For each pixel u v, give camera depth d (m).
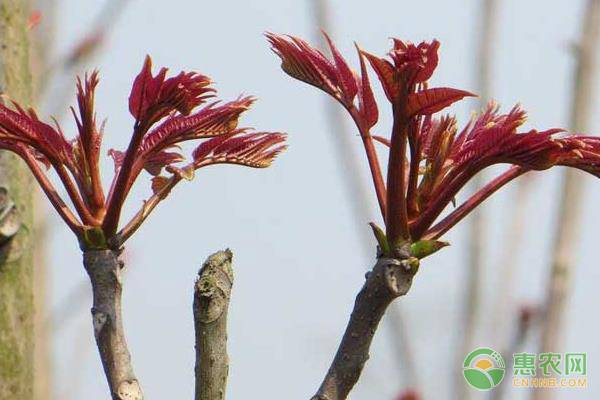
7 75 2.56
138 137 2.33
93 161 2.36
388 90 2.29
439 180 2.34
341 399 2.33
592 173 2.33
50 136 2.34
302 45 2.36
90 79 2.35
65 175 2.35
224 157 2.39
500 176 2.34
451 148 2.34
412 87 2.29
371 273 2.33
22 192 2.52
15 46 2.56
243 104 2.36
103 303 2.35
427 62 2.28
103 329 2.35
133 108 2.32
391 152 2.31
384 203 2.34
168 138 2.36
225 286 2.33
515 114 2.32
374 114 2.35
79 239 2.35
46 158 2.38
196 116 2.35
